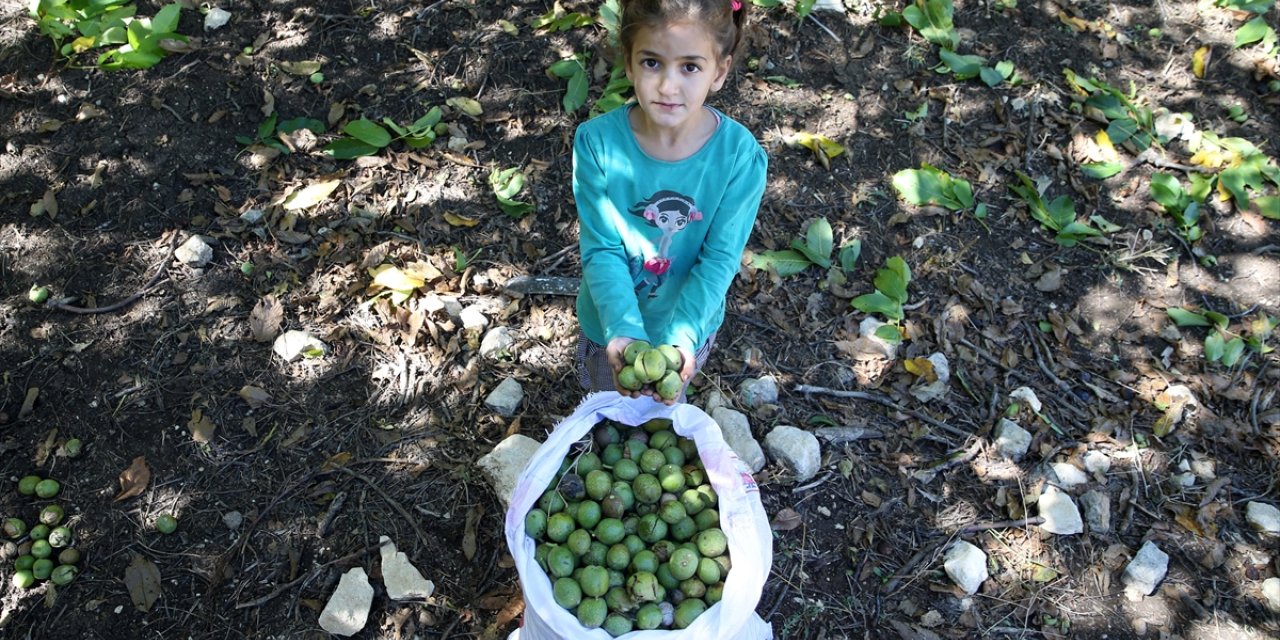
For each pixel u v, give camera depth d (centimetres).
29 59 213
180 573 154
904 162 220
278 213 198
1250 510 170
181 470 165
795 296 198
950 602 158
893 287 196
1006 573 161
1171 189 215
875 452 175
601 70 225
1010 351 191
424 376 179
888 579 159
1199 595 160
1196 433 181
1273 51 247
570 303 192
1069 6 252
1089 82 233
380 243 196
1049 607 158
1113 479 174
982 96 231
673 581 125
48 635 148
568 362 184
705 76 121
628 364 127
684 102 121
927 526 166
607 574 124
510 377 180
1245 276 208
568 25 230
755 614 139
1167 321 199
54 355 176
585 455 134
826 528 165
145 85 210
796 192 213
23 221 192
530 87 223
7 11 221
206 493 162
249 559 156
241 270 190
